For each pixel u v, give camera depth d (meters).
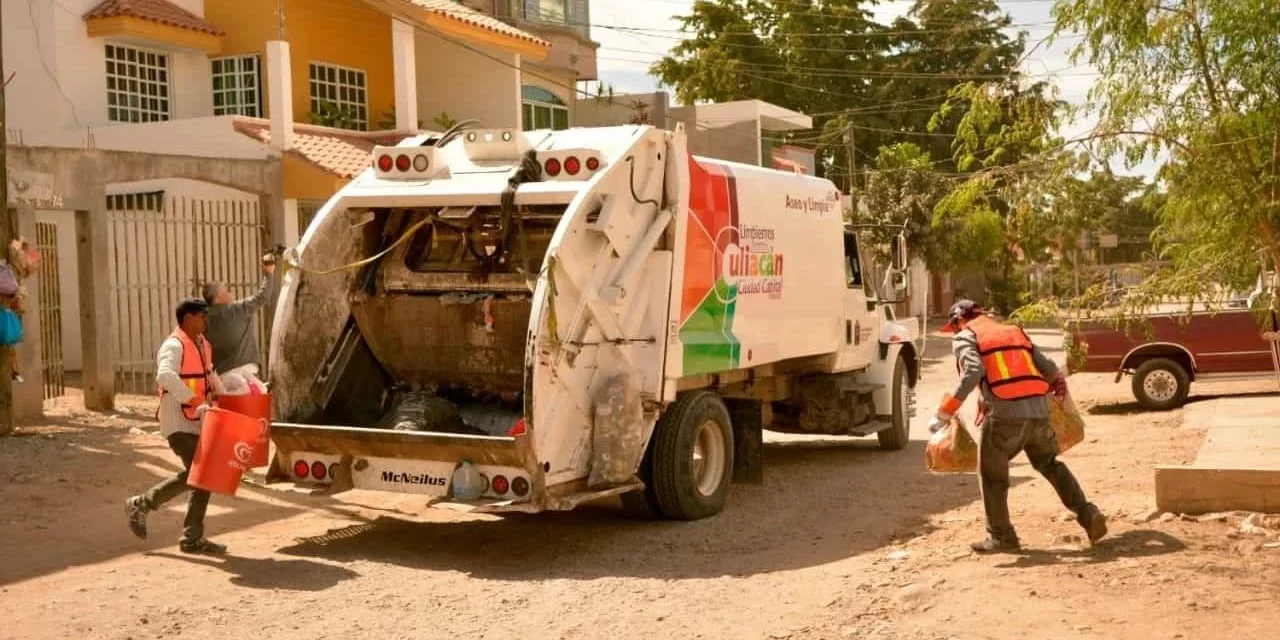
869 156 47.94
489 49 24.50
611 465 8.45
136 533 8.19
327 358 9.31
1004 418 7.60
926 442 14.52
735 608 6.78
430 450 8.17
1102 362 16.58
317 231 9.09
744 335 10.14
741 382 10.90
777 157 35.69
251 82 22.00
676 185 9.08
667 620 6.58
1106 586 6.74
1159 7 7.91
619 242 8.59
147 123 19.34
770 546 8.47
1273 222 8.05
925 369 24.83
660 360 8.87
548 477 8.05
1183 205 8.30
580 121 31.55
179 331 8.18
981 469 7.75
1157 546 7.62
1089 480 10.60
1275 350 15.62
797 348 11.23
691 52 48.12
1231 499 8.46
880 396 13.37
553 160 8.64
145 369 17.53
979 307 7.98
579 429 8.39
